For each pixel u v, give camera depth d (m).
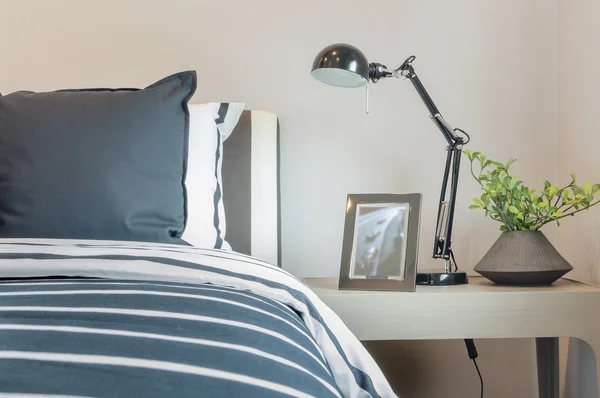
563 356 1.71
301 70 1.81
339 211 1.80
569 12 1.70
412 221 1.43
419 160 1.80
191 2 1.81
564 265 1.40
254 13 1.81
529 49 1.80
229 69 1.81
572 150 1.68
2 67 1.81
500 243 1.46
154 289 0.75
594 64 1.54
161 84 1.39
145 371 0.57
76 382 0.55
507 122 1.80
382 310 1.31
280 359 0.66
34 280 0.87
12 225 1.22
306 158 1.80
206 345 0.63
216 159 1.55
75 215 1.21
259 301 0.80
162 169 1.29
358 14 1.80
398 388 1.77
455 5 1.80
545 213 1.55
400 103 1.80
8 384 0.53
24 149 1.26
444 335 1.30
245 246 1.67
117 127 1.28
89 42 1.82
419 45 1.80
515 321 1.30
